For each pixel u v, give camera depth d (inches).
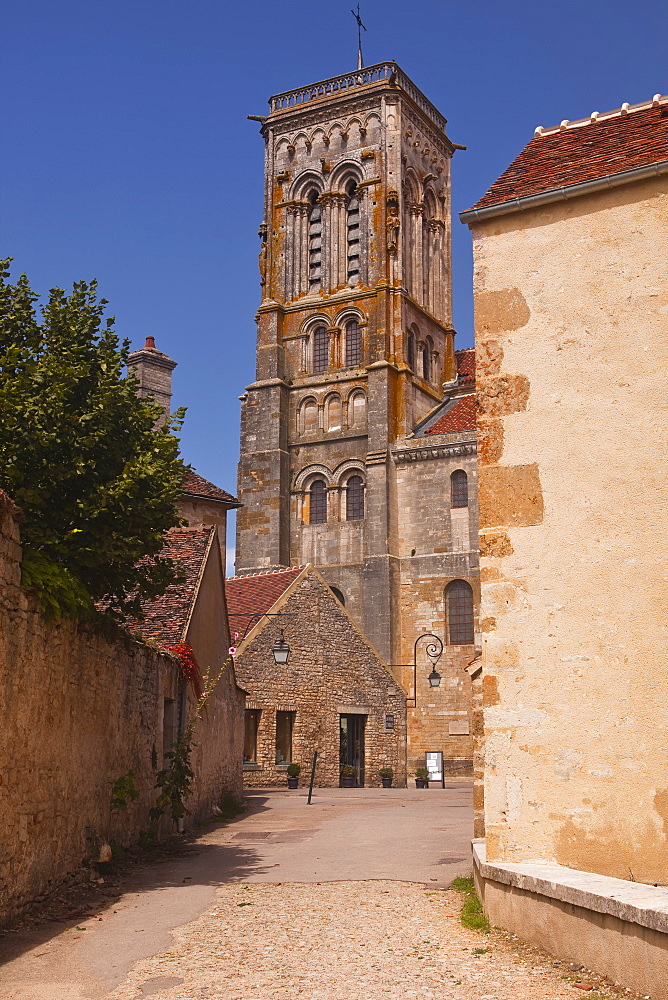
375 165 2416.3
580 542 398.9
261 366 2399.1
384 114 2432.3
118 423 521.7
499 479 414.6
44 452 481.1
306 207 2496.3
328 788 1373.0
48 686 451.2
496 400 421.4
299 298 2459.4
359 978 316.5
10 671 402.9
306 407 2374.5
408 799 1136.2
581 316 414.9
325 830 757.3
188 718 756.0
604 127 490.3
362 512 2253.9
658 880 368.8
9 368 483.8
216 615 928.9
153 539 522.9
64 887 467.8
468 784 1788.9
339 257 2434.8
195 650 802.2
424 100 2583.7
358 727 1514.5
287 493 2332.7
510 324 425.1
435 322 2513.5
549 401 413.4
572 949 325.4
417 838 693.9
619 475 398.3
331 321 2388.0
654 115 482.9
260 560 2287.2
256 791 1241.4
